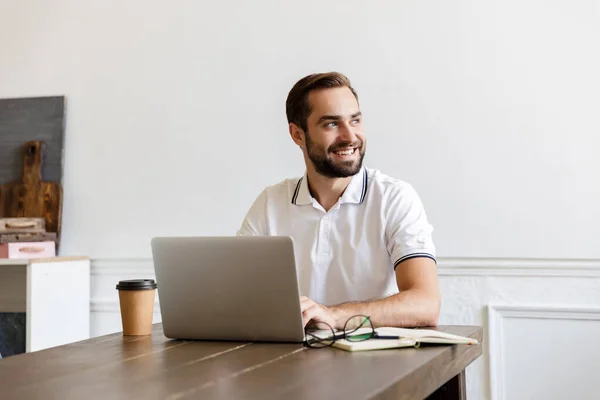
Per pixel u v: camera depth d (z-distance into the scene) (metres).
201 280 1.57
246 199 3.21
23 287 3.30
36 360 1.38
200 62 3.29
